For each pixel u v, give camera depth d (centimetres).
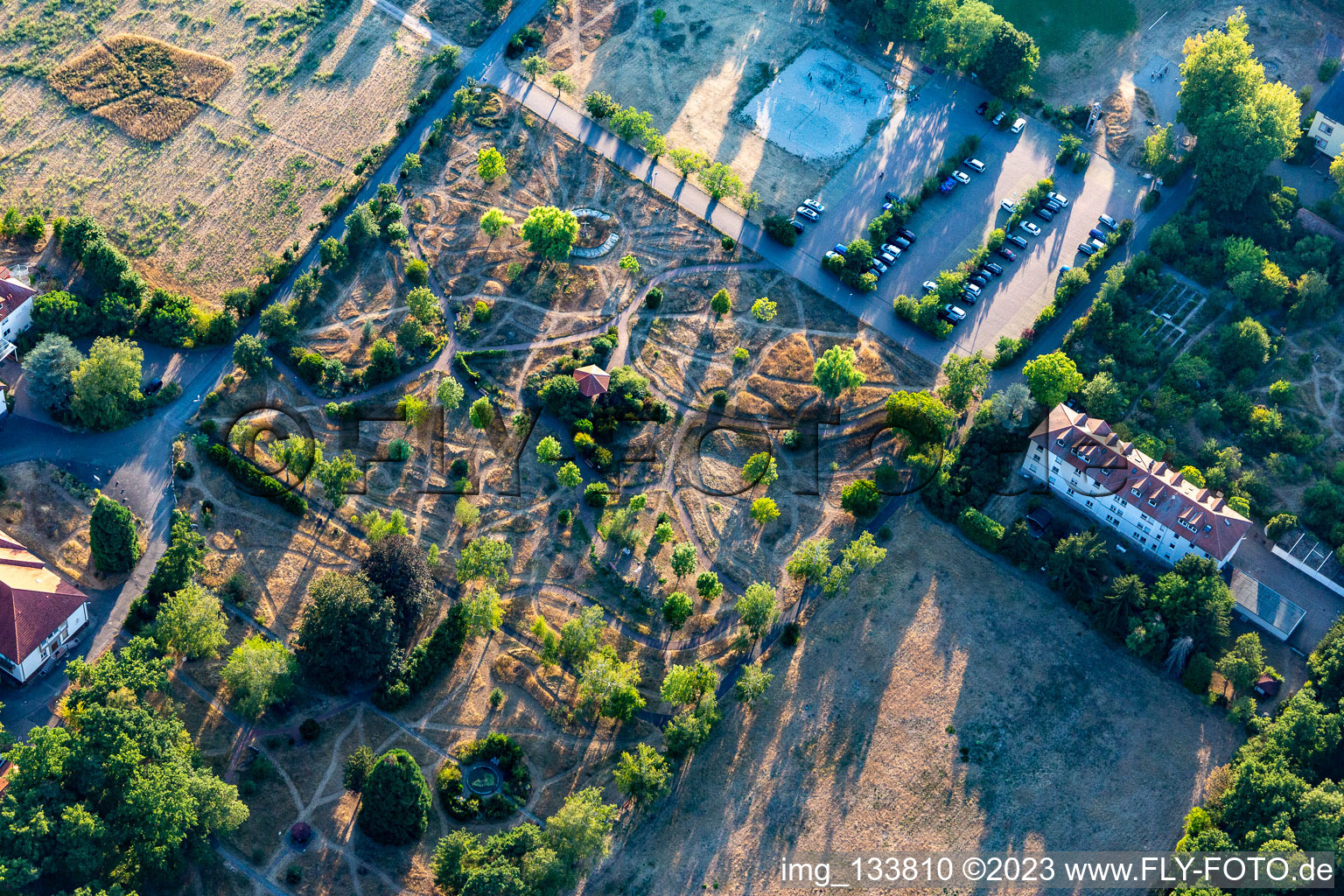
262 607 19100
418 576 18838
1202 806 18062
